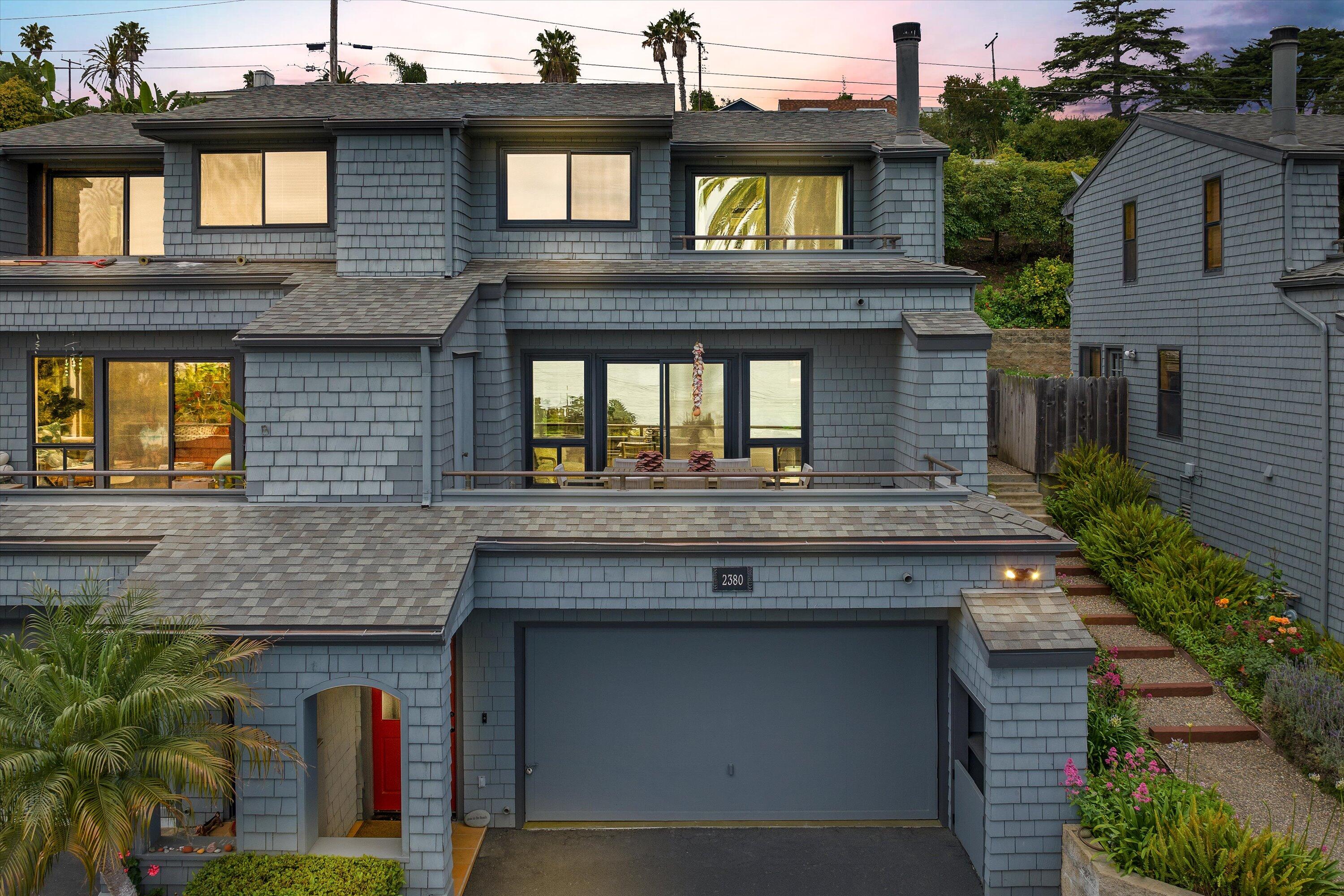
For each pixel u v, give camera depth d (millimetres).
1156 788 9844
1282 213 15227
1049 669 10250
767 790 12070
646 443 15523
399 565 10570
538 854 11305
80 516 11625
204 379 15188
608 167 15609
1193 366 17859
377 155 14289
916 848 11398
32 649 11086
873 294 14688
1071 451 19500
